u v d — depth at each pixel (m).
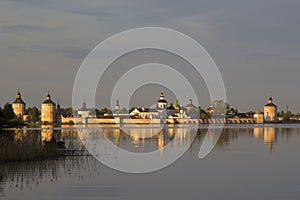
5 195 32.59
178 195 32.75
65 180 38.91
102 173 43.12
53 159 53.56
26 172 43.34
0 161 50.34
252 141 90.44
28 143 56.09
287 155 59.19
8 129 139.62
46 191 34.03
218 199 31.39
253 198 31.58
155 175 41.94
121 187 35.66
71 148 65.81
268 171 43.81
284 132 139.25
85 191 34.03
